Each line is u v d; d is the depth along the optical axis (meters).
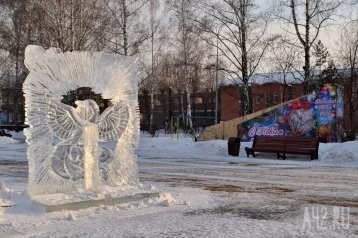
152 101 41.69
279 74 42.19
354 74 34.56
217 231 6.19
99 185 8.24
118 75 8.79
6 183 10.95
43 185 7.91
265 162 17.12
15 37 30.02
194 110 59.12
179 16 30.27
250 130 24.05
